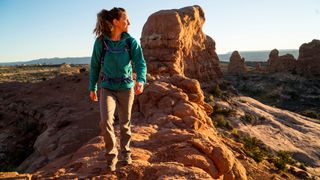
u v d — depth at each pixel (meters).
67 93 24.78
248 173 18.39
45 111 20.44
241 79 111.38
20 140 18.61
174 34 44.38
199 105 14.20
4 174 5.51
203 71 59.47
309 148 41.16
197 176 5.21
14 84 31.08
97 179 5.07
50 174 5.78
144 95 12.88
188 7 55.09
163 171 5.36
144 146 7.71
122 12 4.75
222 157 6.97
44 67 191.12
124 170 5.35
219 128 40.97
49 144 13.17
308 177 24.50
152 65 43.44
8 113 22.88
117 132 9.45
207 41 63.09
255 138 39.03
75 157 7.14
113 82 4.92
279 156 33.62
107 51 4.82
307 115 66.75
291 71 114.81
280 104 82.81
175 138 7.94
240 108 52.75
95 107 18.09
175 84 14.60
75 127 14.25
